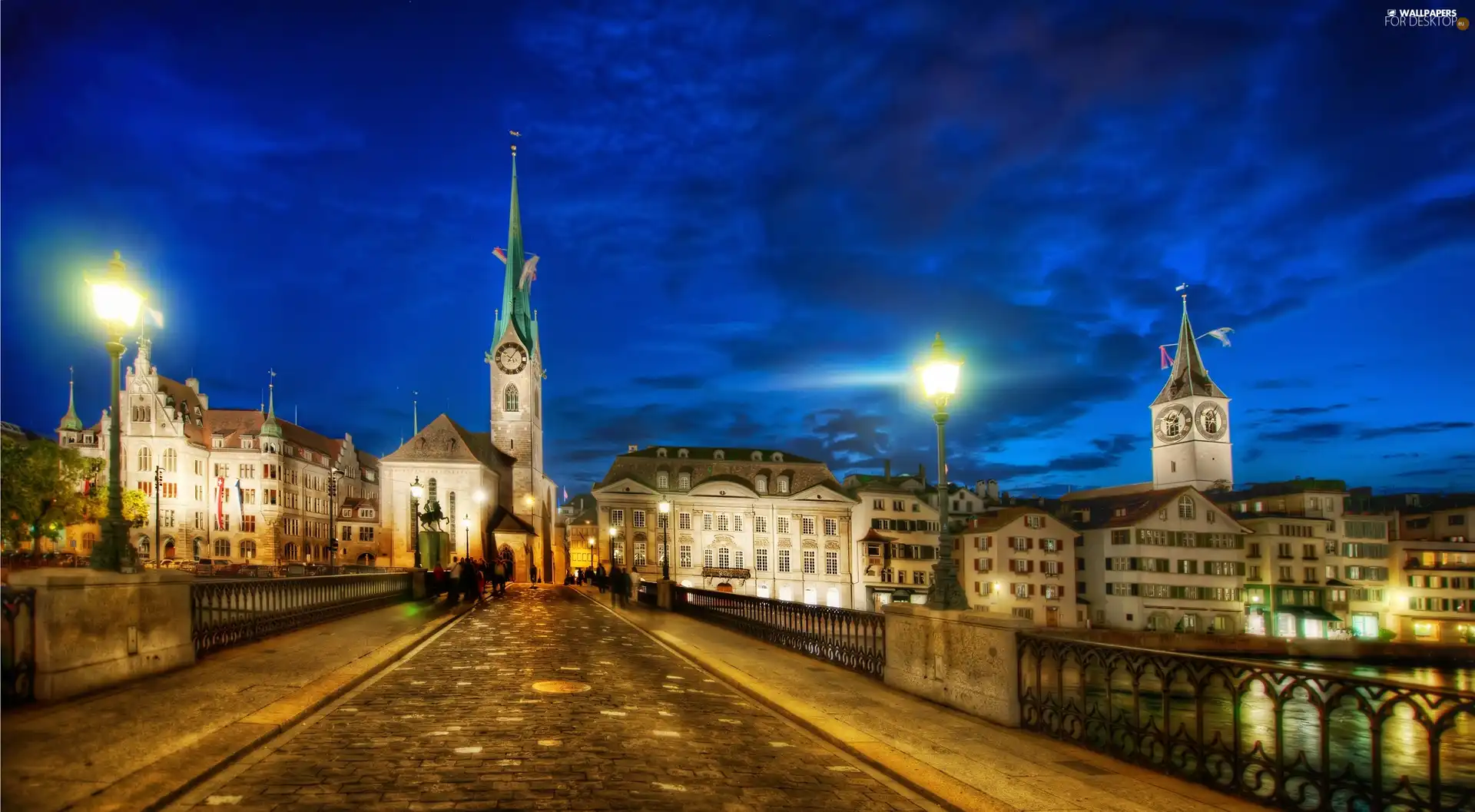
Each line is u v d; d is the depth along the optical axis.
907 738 10.10
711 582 95.06
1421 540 94.06
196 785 7.26
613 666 15.98
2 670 9.41
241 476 104.25
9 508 50.16
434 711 10.79
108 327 11.65
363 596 26.97
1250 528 89.94
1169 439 136.00
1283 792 7.52
